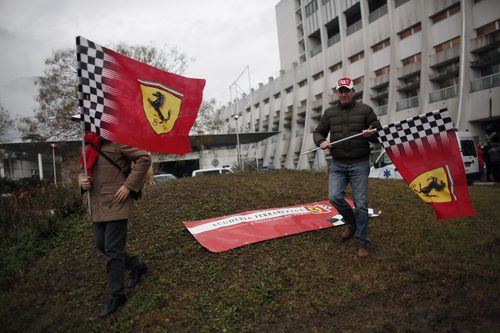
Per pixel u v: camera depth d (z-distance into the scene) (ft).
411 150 13.70
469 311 9.45
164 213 18.84
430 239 14.88
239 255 13.67
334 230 15.99
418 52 97.55
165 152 11.98
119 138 11.09
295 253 13.69
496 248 13.76
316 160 137.08
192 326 10.06
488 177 44.98
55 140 70.03
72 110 67.51
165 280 12.40
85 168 10.83
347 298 10.78
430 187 13.50
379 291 11.03
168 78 12.57
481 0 80.28
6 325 11.51
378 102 114.52
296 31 163.43
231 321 10.12
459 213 13.19
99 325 10.54
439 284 11.08
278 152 175.42
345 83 13.53
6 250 17.61
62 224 19.51
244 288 11.59
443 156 13.47
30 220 21.11
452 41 87.81
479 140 81.35
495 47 79.00
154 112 12.01
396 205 19.99
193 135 81.51
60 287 13.48
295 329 9.58
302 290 11.32
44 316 11.73
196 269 12.96
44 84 68.95
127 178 11.07
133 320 10.53
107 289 12.62
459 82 84.28
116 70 11.50
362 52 118.93
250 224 16.49
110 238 10.95
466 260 12.64
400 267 12.44
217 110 82.64
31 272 15.23
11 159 109.60
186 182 26.58
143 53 72.02
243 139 124.26
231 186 23.95
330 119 14.15
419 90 99.09
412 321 9.34
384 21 107.45
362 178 13.47
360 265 12.71
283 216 17.60
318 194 22.24
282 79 170.09
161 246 15.03
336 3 128.67
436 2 89.92
